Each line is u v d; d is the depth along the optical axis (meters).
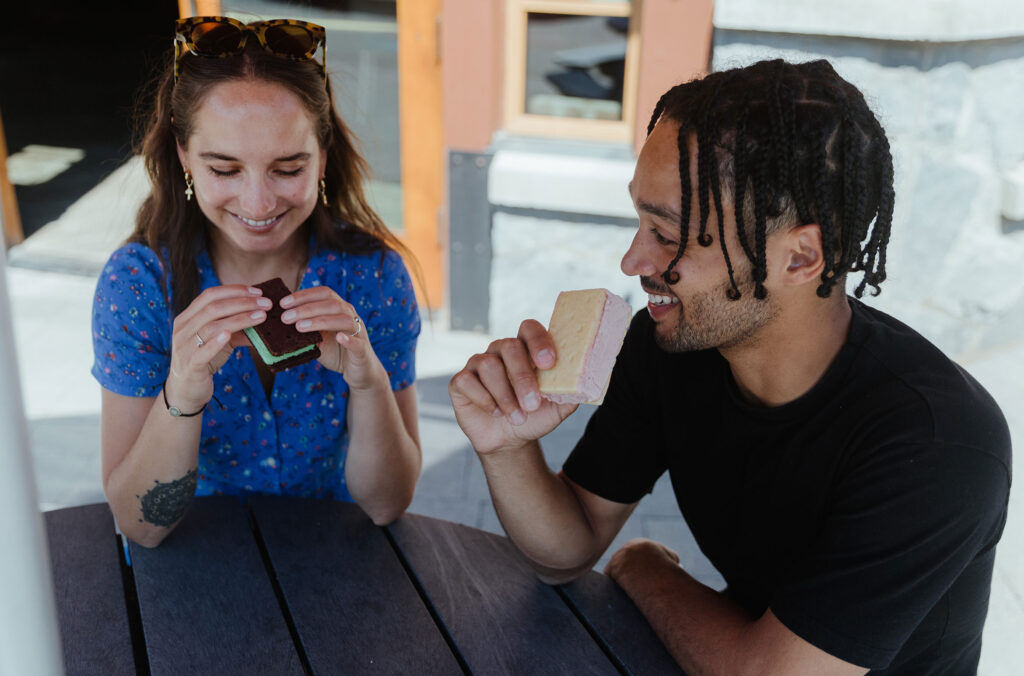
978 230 3.52
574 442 3.40
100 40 10.55
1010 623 2.56
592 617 1.40
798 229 1.08
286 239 1.48
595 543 1.47
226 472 1.67
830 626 1.12
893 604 1.11
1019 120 3.35
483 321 4.02
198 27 1.33
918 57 3.18
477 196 3.76
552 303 3.92
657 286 1.16
